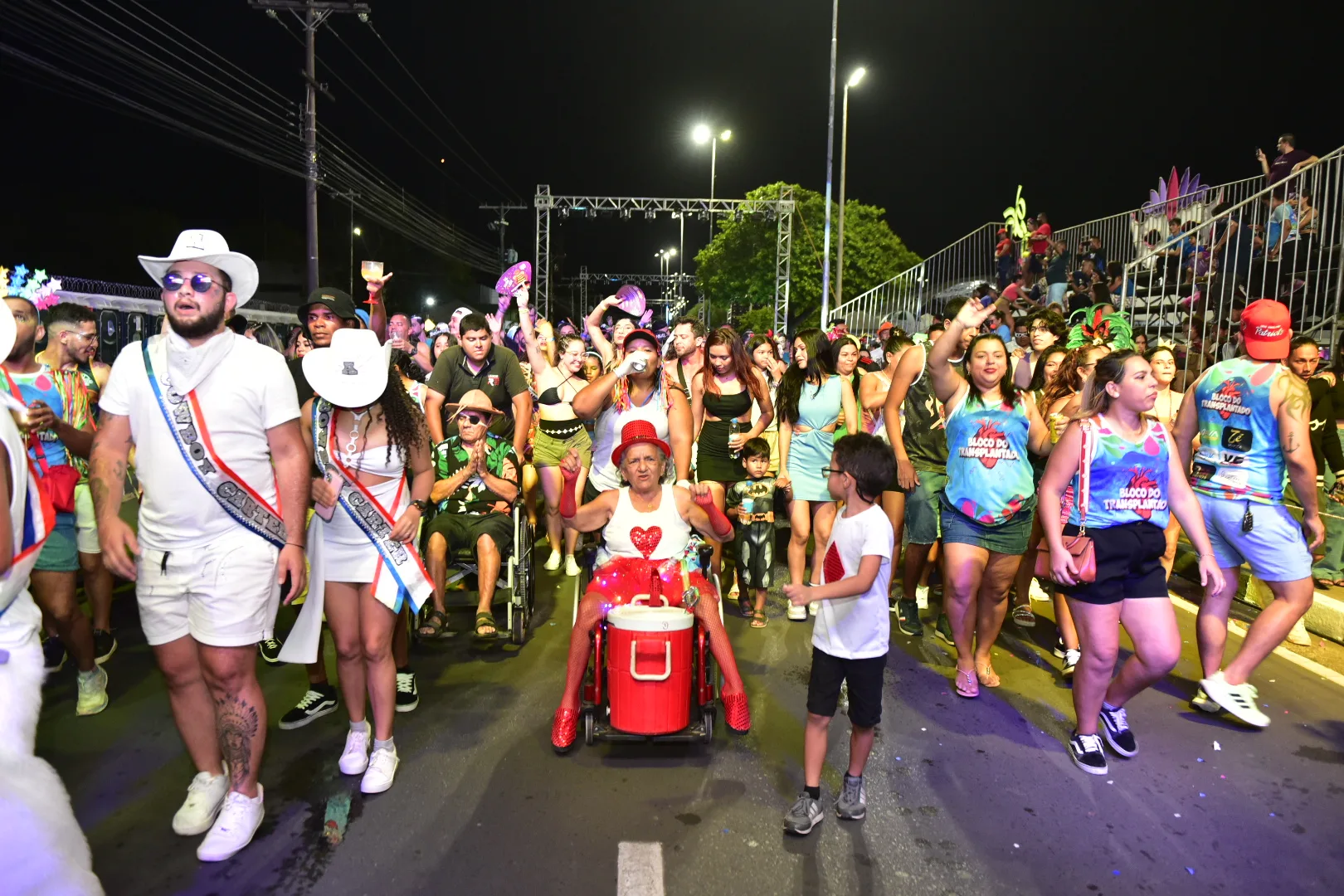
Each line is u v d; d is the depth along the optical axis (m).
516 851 3.18
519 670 5.04
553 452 6.70
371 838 3.25
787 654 5.38
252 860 3.10
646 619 3.85
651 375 5.14
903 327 18.62
